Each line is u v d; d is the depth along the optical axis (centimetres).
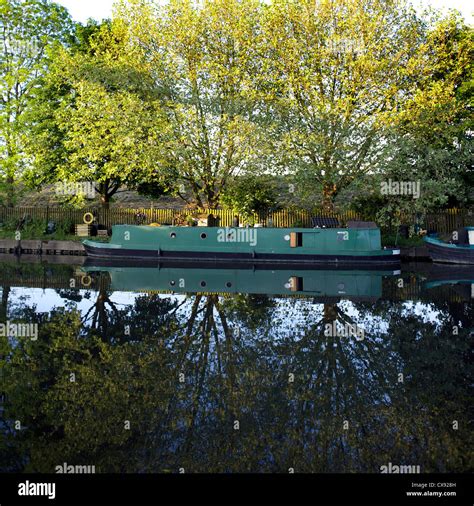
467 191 3381
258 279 2133
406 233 3300
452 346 1009
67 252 3275
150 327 1170
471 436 610
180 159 3041
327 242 2780
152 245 2902
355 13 2977
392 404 706
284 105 3034
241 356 932
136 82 3105
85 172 3259
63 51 3344
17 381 789
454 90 3409
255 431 623
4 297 1578
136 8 3041
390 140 2992
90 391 749
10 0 3853
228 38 3069
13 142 3669
